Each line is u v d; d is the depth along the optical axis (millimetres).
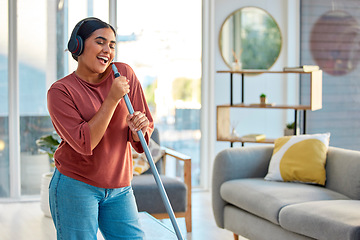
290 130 4867
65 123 1765
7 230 4145
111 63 1927
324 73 5160
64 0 5207
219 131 4945
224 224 3812
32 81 5176
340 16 4953
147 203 3838
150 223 2883
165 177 4102
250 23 5547
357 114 4730
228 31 5512
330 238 2697
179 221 4406
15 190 5148
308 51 5395
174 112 5590
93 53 1809
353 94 4777
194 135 5637
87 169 1791
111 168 1831
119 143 1862
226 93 5566
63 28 5219
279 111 5688
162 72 5535
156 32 5484
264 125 5668
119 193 1890
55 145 4535
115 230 1910
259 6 5566
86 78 1876
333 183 3525
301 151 3688
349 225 2615
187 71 5590
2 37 5070
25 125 5180
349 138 4840
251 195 3428
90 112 1819
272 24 5590
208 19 5594
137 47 5445
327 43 5113
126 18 5387
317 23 5258
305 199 3219
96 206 1821
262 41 5594
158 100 5543
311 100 4457
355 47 4758
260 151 3941
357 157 3371
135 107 1983
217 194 3838
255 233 3416
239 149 3895
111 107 1741
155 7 5461
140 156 4332
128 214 1911
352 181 3328
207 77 5613
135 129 1817
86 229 1791
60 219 1800
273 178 3725
